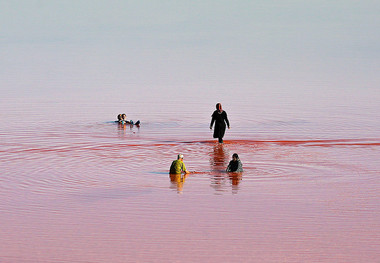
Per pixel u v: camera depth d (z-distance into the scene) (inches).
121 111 5438.0
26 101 6097.4
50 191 2635.3
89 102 6058.1
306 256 1894.7
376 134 4178.2
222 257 1889.8
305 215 2290.8
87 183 2778.1
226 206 2405.3
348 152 3516.2
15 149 3639.3
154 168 3102.9
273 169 3061.0
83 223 2201.0
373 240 2028.8
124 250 1946.4
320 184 2753.4
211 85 7603.4
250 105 5821.9
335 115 5123.0
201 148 3681.1
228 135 4205.2
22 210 2353.6
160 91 7032.5
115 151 3575.3
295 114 5206.7
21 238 2049.7
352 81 7844.5
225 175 2930.6
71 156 3422.7
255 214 2304.4
